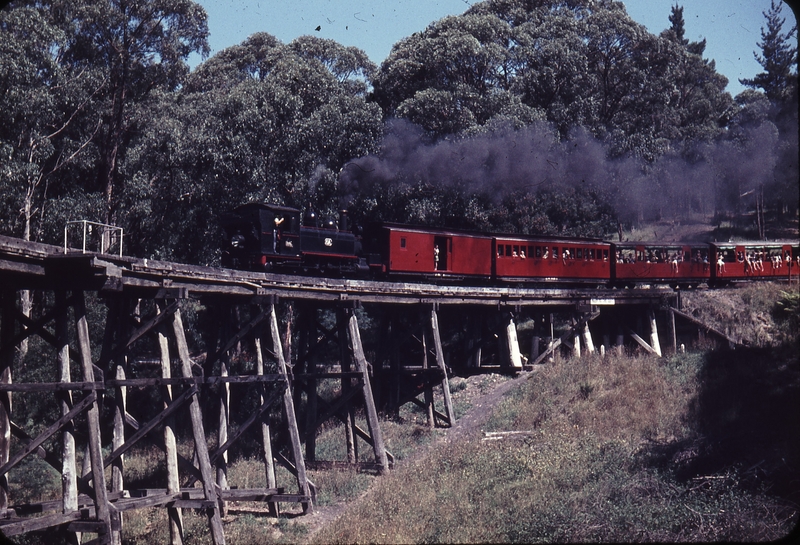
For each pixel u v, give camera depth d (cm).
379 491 1934
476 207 4303
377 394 2872
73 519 1400
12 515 1488
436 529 1647
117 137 4122
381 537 1606
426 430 2614
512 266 3369
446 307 3203
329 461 2278
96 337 3005
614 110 5178
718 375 2623
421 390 2828
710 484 1669
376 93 4941
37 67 3266
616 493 1730
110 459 1553
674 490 1680
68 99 3638
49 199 3606
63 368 1440
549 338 3619
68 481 1403
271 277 1927
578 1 5256
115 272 1434
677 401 2442
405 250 2980
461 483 1947
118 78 4100
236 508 2028
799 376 2411
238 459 2517
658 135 5284
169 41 4153
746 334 3266
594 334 3716
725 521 1486
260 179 3656
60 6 3741
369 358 3619
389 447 2467
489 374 3203
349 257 2766
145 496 1741
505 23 4825
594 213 5062
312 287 2088
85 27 3869
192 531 1806
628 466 1908
